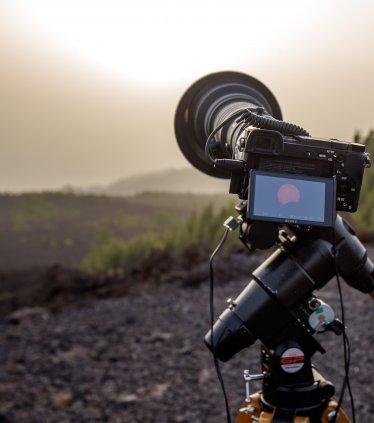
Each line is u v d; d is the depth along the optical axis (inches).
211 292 57.2
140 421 227.0
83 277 541.3
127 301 421.4
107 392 257.9
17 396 262.1
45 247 6033.5
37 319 403.5
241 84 64.9
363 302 308.2
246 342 55.3
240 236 55.4
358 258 56.4
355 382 218.1
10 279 1927.9
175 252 589.9
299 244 55.4
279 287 54.1
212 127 60.7
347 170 53.3
